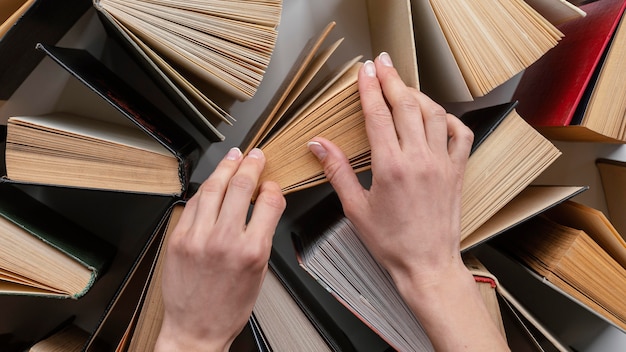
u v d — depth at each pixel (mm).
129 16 461
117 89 562
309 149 511
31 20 482
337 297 560
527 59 545
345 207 504
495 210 571
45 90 648
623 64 589
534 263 629
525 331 597
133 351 555
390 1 578
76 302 716
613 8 582
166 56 524
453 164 505
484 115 630
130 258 710
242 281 467
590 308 599
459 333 476
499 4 532
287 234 740
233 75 496
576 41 636
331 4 699
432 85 681
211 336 483
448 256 498
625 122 611
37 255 534
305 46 665
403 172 464
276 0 491
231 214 453
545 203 568
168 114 692
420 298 492
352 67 580
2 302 700
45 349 581
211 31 482
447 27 536
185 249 461
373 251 518
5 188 612
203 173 703
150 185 515
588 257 578
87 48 655
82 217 695
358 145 513
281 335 590
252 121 697
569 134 685
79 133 494
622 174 711
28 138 494
